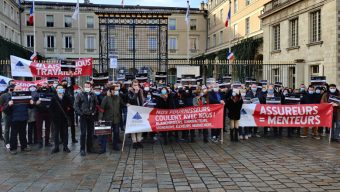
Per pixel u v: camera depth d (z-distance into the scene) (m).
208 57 49.56
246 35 42.97
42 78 17.41
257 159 9.50
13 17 50.12
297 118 12.73
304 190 6.79
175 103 12.73
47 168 8.63
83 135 10.26
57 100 10.52
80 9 56.25
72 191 6.81
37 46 55.25
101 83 14.29
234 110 12.36
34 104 11.45
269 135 13.88
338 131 12.41
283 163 9.00
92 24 56.69
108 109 10.91
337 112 12.34
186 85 14.02
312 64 23.22
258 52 34.91
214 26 56.56
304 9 24.02
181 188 6.96
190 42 60.47
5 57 35.31
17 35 52.41
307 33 23.73
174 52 59.84
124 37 46.81
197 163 9.09
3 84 14.64
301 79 24.16
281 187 6.98
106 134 10.50
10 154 10.36
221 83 15.12
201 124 12.02
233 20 47.91
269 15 29.45
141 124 11.31
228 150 10.82
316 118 12.60
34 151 10.83
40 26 55.28
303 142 12.23
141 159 9.62
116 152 10.66
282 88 16.22
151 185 7.17
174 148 11.27
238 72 27.41
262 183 7.26
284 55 27.12
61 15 56.03
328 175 7.84
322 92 13.92
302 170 8.29
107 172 8.22
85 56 56.47
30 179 7.64
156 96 12.04
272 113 12.73
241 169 8.42
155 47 47.44
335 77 20.64
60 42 56.31
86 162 9.27
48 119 11.66
